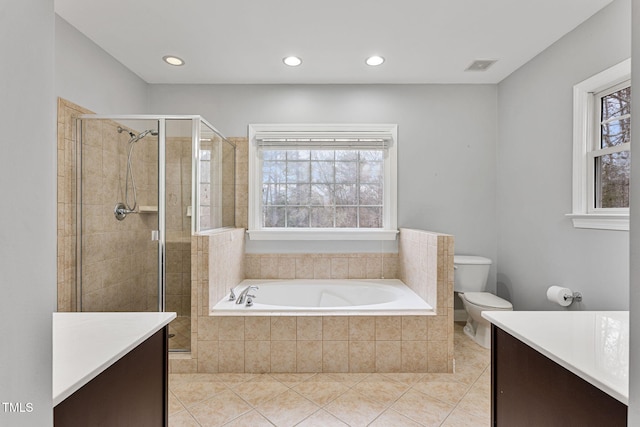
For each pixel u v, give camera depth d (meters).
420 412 1.78
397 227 3.16
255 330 2.21
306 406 1.83
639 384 0.57
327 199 3.23
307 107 3.15
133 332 0.98
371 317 2.22
